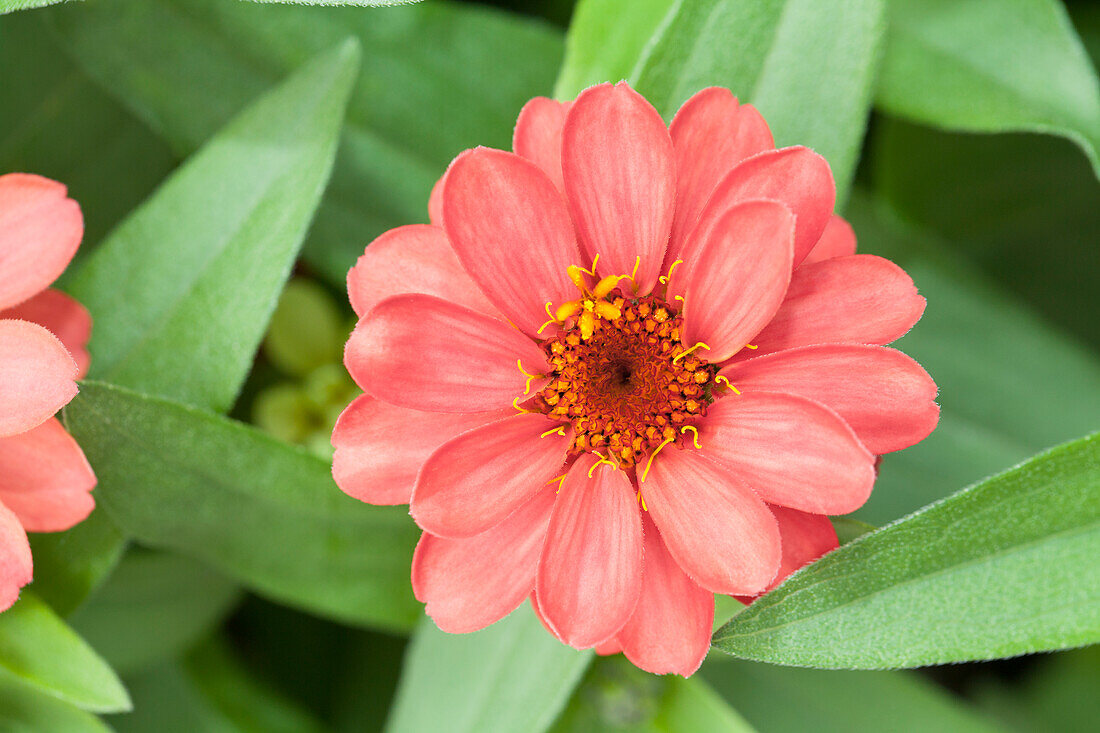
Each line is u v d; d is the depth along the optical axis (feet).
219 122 0.97
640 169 0.85
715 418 0.85
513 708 0.93
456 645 0.95
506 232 0.85
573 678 0.92
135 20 0.96
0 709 0.91
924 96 0.95
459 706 0.94
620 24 0.92
